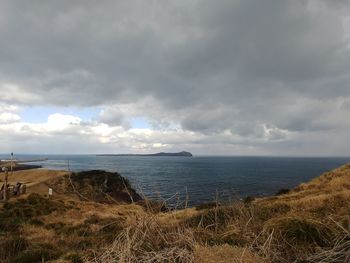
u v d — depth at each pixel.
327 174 21.75
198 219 7.92
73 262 6.99
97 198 31.34
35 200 25.03
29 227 15.82
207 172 79.06
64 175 44.75
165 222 6.11
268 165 173.00
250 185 43.78
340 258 4.66
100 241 8.67
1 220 17.53
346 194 11.30
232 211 7.89
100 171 44.25
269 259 4.77
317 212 9.15
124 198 38.75
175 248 4.90
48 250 8.60
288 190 21.11
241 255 4.77
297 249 5.30
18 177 49.50
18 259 8.05
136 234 5.32
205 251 4.93
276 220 6.46
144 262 4.66
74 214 21.23
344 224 6.15
